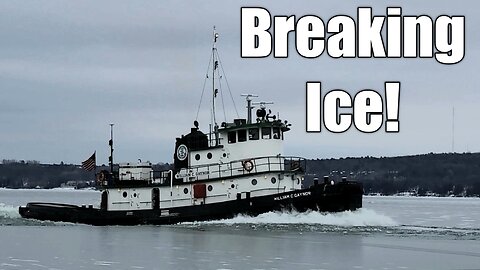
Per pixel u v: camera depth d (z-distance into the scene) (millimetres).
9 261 70812
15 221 111750
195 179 98438
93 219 103750
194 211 97188
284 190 96062
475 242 88938
